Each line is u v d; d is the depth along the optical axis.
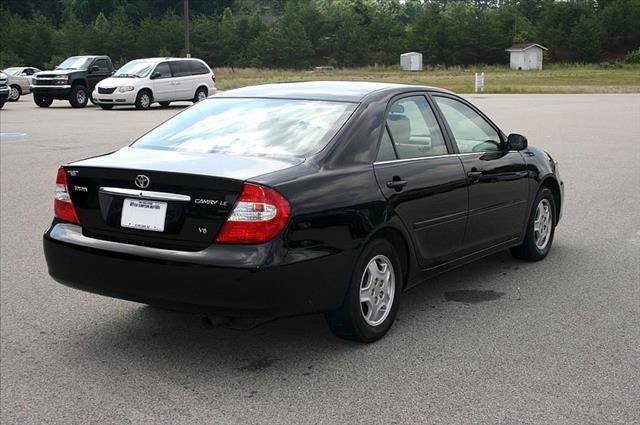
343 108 5.27
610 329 5.33
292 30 111.69
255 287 4.28
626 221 9.06
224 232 4.35
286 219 4.39
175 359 4.81
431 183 5.44
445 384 4.39
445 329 5.33
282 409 4.08
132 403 4.18
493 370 4.59
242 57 111.44
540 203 7.13
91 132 19.48
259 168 4.58
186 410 4.08
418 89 5.86
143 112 27.67
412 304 5.92
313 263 4.48
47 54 96.38
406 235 5.22
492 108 29.17
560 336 5.19
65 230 4.88
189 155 4.91
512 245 6.72
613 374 4.53
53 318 5.63
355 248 4.75
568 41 109.62
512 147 6.49
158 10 126.00
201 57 109.88
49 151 15.52
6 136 18.42
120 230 4.66
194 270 4.32
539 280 6.57
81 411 4.09
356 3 133.88
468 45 108.69
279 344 5.06
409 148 5.47
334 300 4.68
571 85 56.28
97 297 6.16
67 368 4.68
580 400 4.17
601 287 6.36
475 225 6.01
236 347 5.02
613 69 98.00
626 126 21.47
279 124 5.20
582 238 8.20
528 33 109.75
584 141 17.67
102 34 99.88
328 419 3.96
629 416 3.98
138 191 4.58
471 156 6.02
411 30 116.19
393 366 4.66
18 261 7.26
